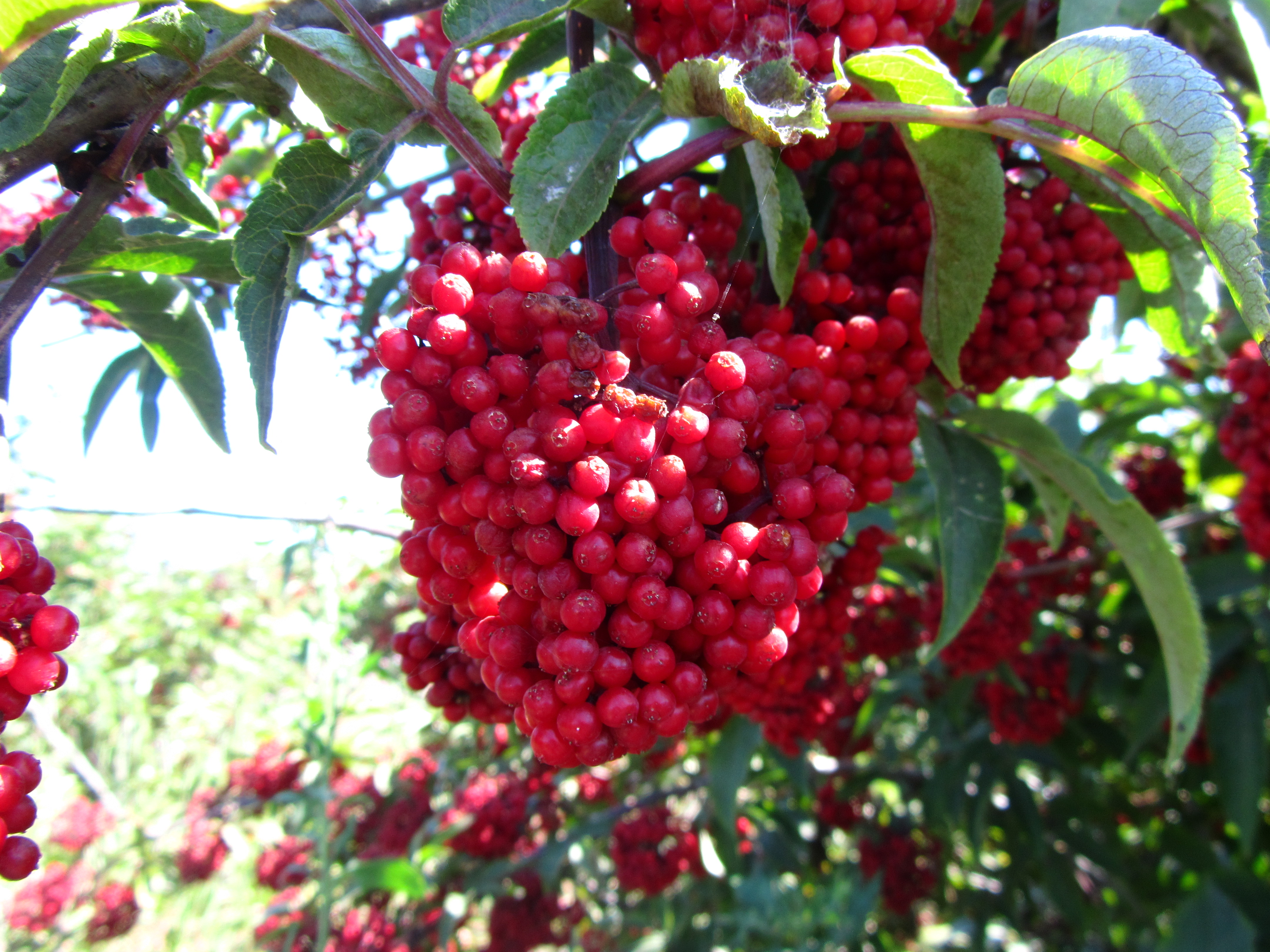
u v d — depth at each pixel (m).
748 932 0.51
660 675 0.12
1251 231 0.12
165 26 0.13
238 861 0.62
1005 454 0.39
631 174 0.15
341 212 0.13
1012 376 0.22
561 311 0.12
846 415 0.17
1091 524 0.43
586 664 0.12
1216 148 0.12
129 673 0.73
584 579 0.13
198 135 0.18
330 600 0.36
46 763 0.77
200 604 0.82
